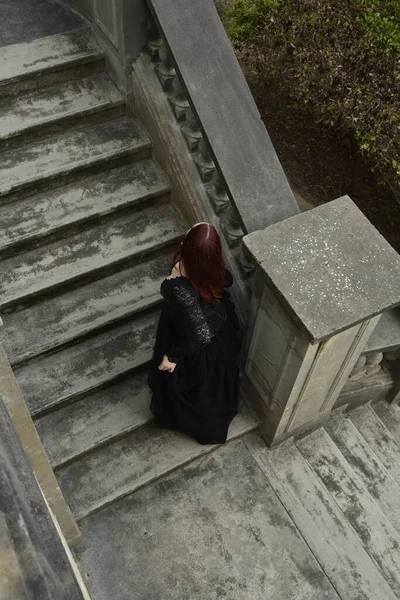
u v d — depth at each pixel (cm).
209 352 310
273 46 596
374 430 439
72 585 133
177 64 312
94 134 399
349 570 335
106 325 369
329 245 290
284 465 371
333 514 355
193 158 365
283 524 347
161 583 320
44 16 418
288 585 327
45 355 361
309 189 696
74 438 348
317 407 363
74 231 383
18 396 234
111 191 390
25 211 375
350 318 271
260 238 290
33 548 124
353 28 557
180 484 355
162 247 393
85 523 336
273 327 309
